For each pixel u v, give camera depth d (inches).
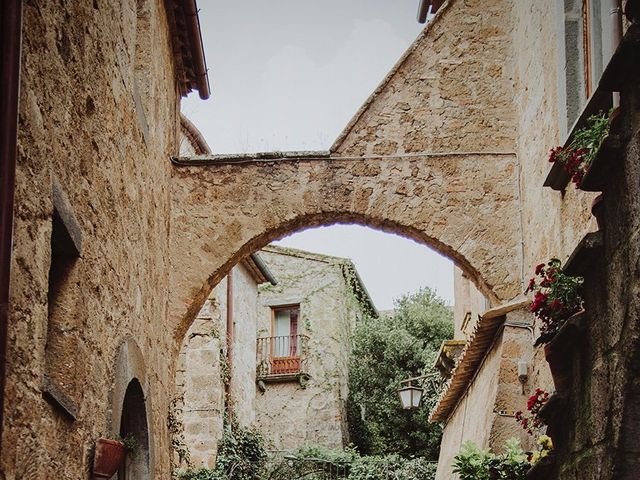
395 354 924.0
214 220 371.2
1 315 139.9
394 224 368.5
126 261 261.7
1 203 141.9
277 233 374.6
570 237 287.7
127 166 265.3
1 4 145.8
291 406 906.1
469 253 362.9
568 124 286.5
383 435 898.1
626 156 147.9
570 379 176.7
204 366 593.0
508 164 370.3
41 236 166.4
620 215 150.0
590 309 163.6
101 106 227.8
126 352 251.3
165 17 358.6
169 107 373.7
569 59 289.9
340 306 937.5
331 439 887.1
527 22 350.0
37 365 163.0
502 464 282.5
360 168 372.5
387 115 376.8
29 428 160.4
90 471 211.2
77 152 201.8
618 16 253.4
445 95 377.7
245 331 734.5
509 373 335.6
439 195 368.5
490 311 342.0
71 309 199.0
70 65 194.4
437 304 983.0
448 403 499.8
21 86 156.6
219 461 587.2
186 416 583.8
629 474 146.8
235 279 712.4
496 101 376.8
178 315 363.3
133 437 268.1
